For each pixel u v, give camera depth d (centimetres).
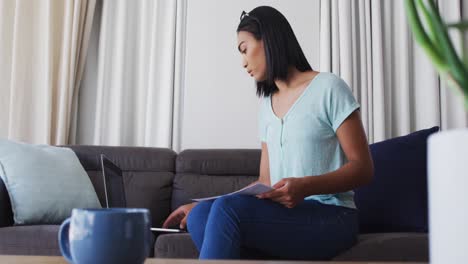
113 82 263
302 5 263
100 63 262
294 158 135
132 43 269
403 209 176
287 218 118
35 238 164
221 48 265
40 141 250
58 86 255
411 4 39
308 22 262
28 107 251
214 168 230
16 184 186
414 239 140
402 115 251
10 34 254
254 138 261
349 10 256
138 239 52
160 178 229
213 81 264
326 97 134
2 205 182
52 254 162
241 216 113
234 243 110
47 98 249
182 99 266
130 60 268
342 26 254
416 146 186
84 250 51
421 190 178
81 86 267
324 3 260
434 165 38
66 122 252
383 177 181
